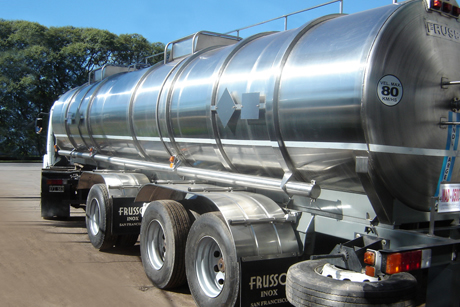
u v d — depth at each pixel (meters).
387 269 2.47
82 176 6.71
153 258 4.67
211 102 4.14
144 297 4.20
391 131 2.79
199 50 5.32
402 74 2.83
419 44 2.91
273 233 3.48
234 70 4.02
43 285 4.41
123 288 4.45
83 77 35.12
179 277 4.29
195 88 4.48
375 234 3.00
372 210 3.02
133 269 5.16
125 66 8.30
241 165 4.16
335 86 2.92
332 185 3.30
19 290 4.23
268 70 3.57
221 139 4.13
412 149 2.88
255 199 3.75
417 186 2.96
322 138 3.09
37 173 20.73
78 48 33.75
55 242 6.41
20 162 30.61
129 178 6.00
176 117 4.72
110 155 7.17
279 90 3.40
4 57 31.98
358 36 2.92
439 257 2.72
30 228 7.43
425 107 2.93
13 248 5.91
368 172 2.79
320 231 3.44
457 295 2.78
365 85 2.72
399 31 2.82
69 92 9.41
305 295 2.71
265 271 3.36
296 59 3.35
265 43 3.97
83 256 5.67
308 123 3.15
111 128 6.40
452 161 3.12
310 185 3.32
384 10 2.96
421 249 2.61
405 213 3.01
